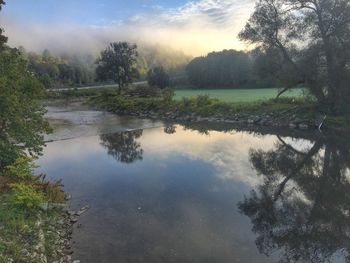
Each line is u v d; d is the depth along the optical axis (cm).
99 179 1627
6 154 1403
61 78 13075
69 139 2773
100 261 895
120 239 1020
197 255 937
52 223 1064
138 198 1369
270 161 2019
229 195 1422
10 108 1363
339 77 3142
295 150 2330
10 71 1462
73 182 1577
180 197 1384
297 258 937
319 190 1505
